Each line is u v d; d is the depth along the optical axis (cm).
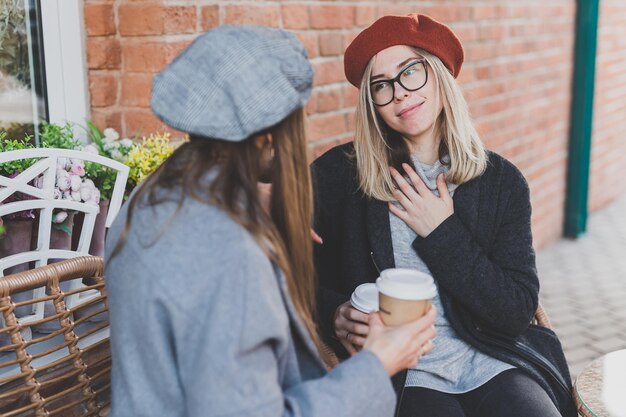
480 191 193
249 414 110
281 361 123
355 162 203
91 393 167
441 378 186
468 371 187
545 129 538
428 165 199
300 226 130
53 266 159
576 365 370
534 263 192
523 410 174
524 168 509
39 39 231
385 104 191
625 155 770
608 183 720
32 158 193
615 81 700
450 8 395
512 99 479
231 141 121
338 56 318
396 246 193
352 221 199
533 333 200
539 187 539
